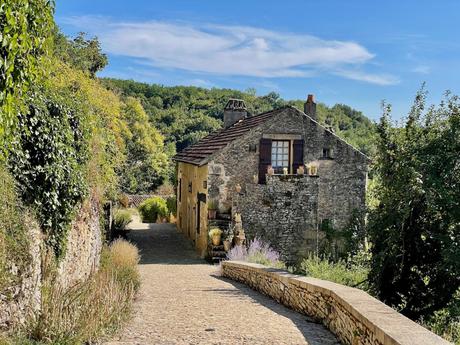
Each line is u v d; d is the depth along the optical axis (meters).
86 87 18.33
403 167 10.64
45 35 5.84
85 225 10.04
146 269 15.56
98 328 6.30
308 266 12.62
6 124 5.20
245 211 17.70
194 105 69.75
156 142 45.47
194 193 20.81
